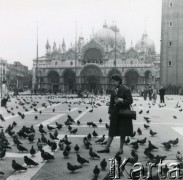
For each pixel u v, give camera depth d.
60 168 9.09
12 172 8.66
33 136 13.30
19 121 20.44
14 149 11.61
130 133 11.12
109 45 149.12
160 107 36.81
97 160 10.04
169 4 105.25
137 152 11.27
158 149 11.81
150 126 18.75
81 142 13.16
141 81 135.00
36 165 9.19
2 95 33.84
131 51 140.75
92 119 22.36
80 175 8.42
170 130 17.03
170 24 105.25
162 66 106.25
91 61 142.88
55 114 25.86
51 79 146.75
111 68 137.38
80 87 139.88
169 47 105.25
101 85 138.12
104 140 13.68
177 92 102.62
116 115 11.20
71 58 144.88
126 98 11.34
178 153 10.10
